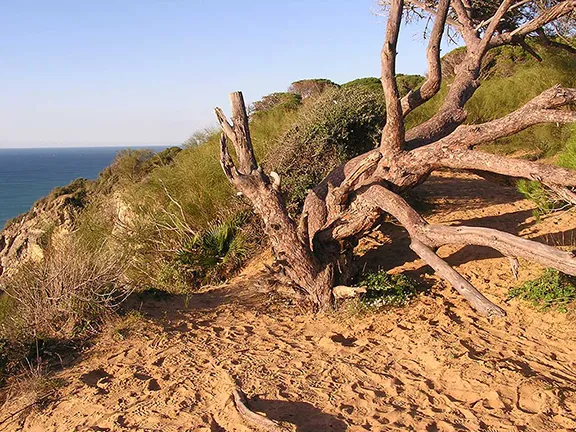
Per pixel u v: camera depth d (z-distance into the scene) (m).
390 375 5.26
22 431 4.80
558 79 15.20
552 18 8.07
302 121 11.63
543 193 7.85
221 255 10.39
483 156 6.41
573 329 5.85
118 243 11.24
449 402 4.71
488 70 20.81
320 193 7.68
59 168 181.75
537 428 4.25
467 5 10.28
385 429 4.32
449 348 5.64
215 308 7.66
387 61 6.62
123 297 7.52
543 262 5.21
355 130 10.96
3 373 5.78
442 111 7.87
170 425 4.57
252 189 6.91
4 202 74.44
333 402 4.79
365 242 9.09
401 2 6.56
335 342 6.09
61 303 6.71
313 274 7.01
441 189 11.76
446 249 8.45
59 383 5.49
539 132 14.48
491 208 9.98
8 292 7.22
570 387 4.82
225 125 7.13
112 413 4.84
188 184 12.16
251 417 4.49
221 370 5.54
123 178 17.09
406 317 6.55
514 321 6.24
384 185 7.04
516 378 4.98
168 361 5.86
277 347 6.11
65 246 7.98
